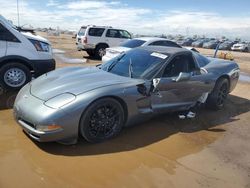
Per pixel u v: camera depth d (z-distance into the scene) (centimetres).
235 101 745
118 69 525
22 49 675
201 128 531
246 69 1519
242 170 391
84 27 1723
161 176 358
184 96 545
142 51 562
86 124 405
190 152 431
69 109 384
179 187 338
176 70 528
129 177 350
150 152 419
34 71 705
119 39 1711
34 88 440
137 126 511
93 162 378
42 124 373
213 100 628
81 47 1686
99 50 1662
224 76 642
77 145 419
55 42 3067
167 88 502
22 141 421
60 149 404
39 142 418
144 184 338
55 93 408
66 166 363
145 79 484
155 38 1170
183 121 557
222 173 378
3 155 378
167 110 523
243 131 534
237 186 352
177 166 386
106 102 419
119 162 383
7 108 563
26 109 394
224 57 2077
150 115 493
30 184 321
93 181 336
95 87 421
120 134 471
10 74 670
